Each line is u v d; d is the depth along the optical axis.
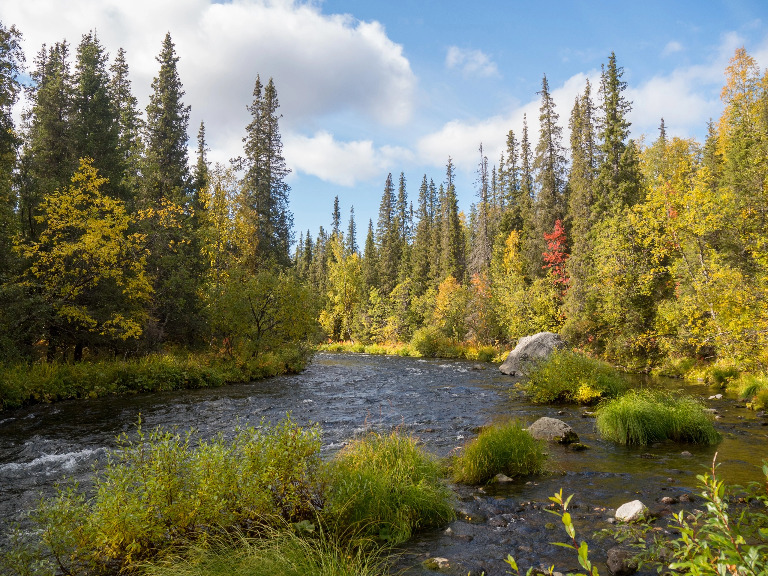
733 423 11.65
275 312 26.27
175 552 4.50
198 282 29.31
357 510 5.49
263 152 43.38
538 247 44.69
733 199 18.61
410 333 58.56
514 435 8.22
